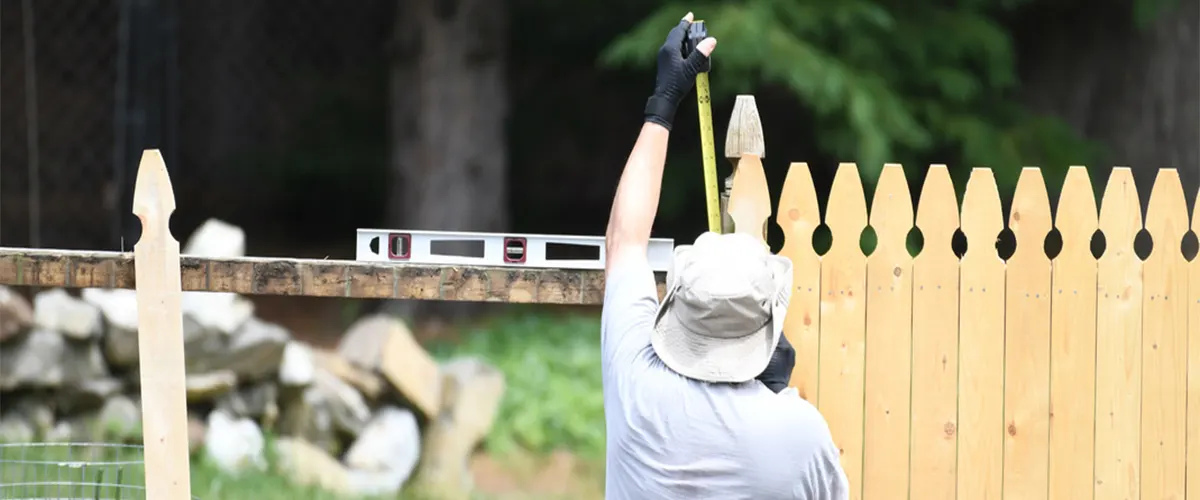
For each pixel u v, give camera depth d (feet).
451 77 142.00
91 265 45.91
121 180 104.53
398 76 144.77
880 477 46.21
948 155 146.51
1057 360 46.29
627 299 37.19
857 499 46.21
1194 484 47.34
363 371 80.69
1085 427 46.55
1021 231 46.06
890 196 45.73
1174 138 154.92
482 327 129.49
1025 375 46.19
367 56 188.34
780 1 130.31
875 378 45.98
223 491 71.56
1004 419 46.21
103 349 77.97
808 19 130.41
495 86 143.84
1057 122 147.74
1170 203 46.65
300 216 194.90
